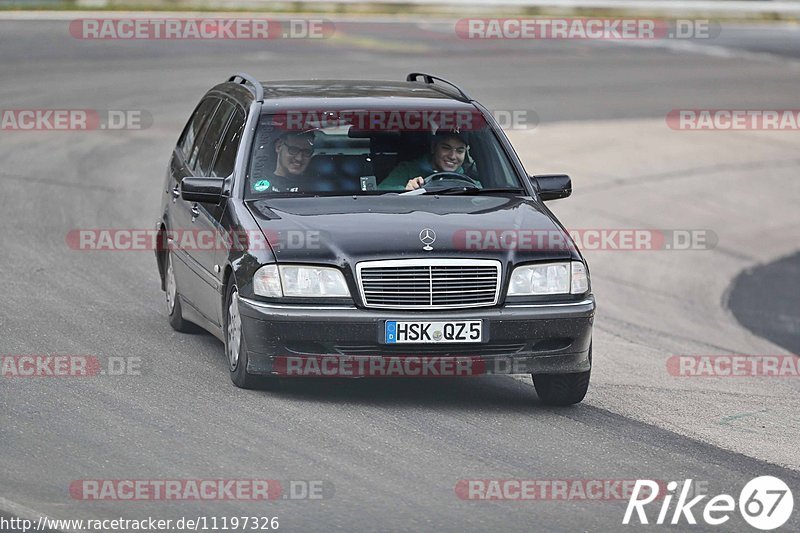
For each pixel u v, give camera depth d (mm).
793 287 57438
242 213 28062
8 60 95250
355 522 19688
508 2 151250
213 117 33594
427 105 30891
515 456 23656
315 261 26141
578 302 26953
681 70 115812
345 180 29297
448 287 26203
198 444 23391
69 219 51469
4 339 31547
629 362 35625
